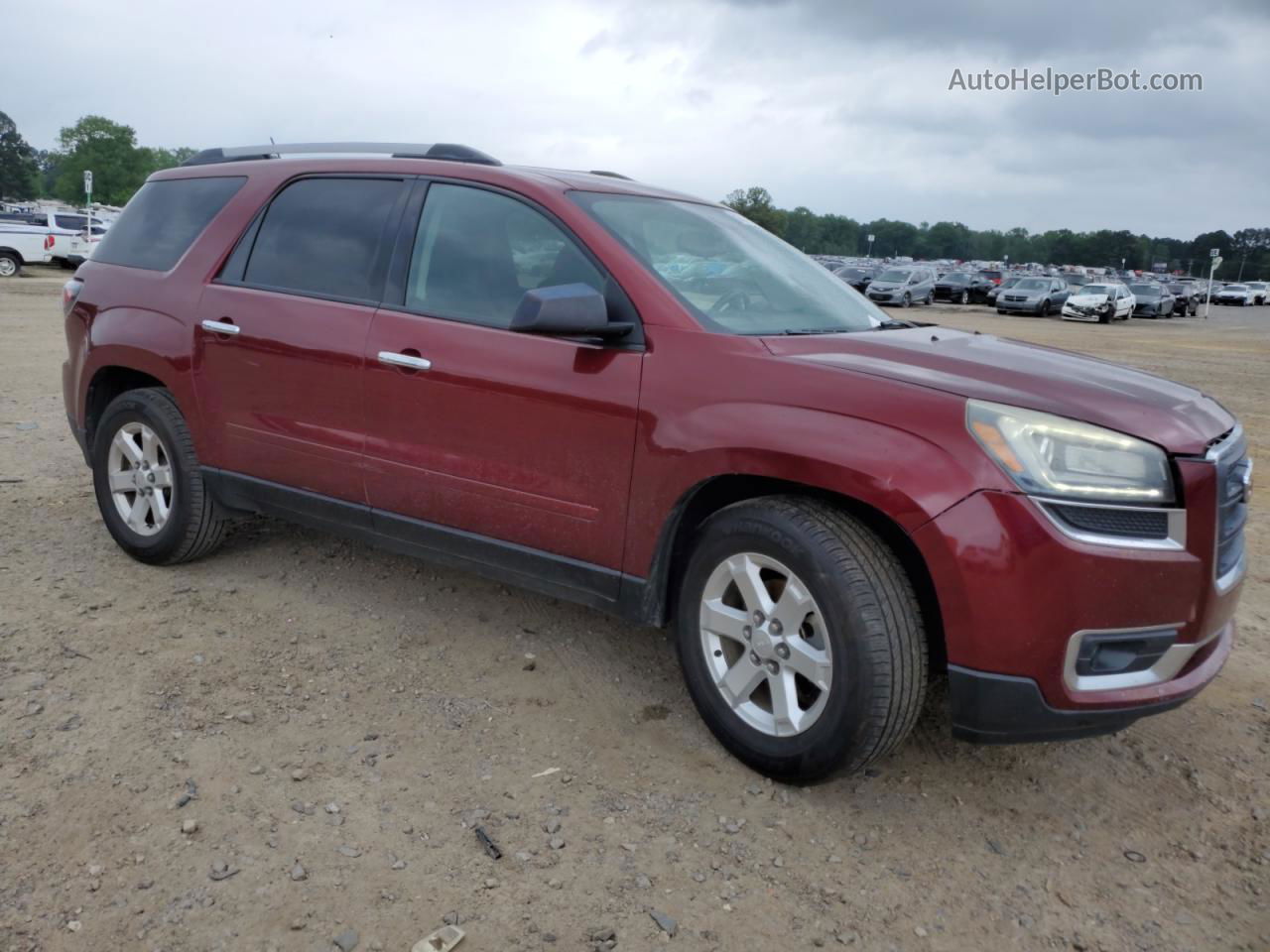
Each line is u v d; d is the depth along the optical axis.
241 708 3.22
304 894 2.38
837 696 2.71
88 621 3.80
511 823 2.71
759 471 2.81
